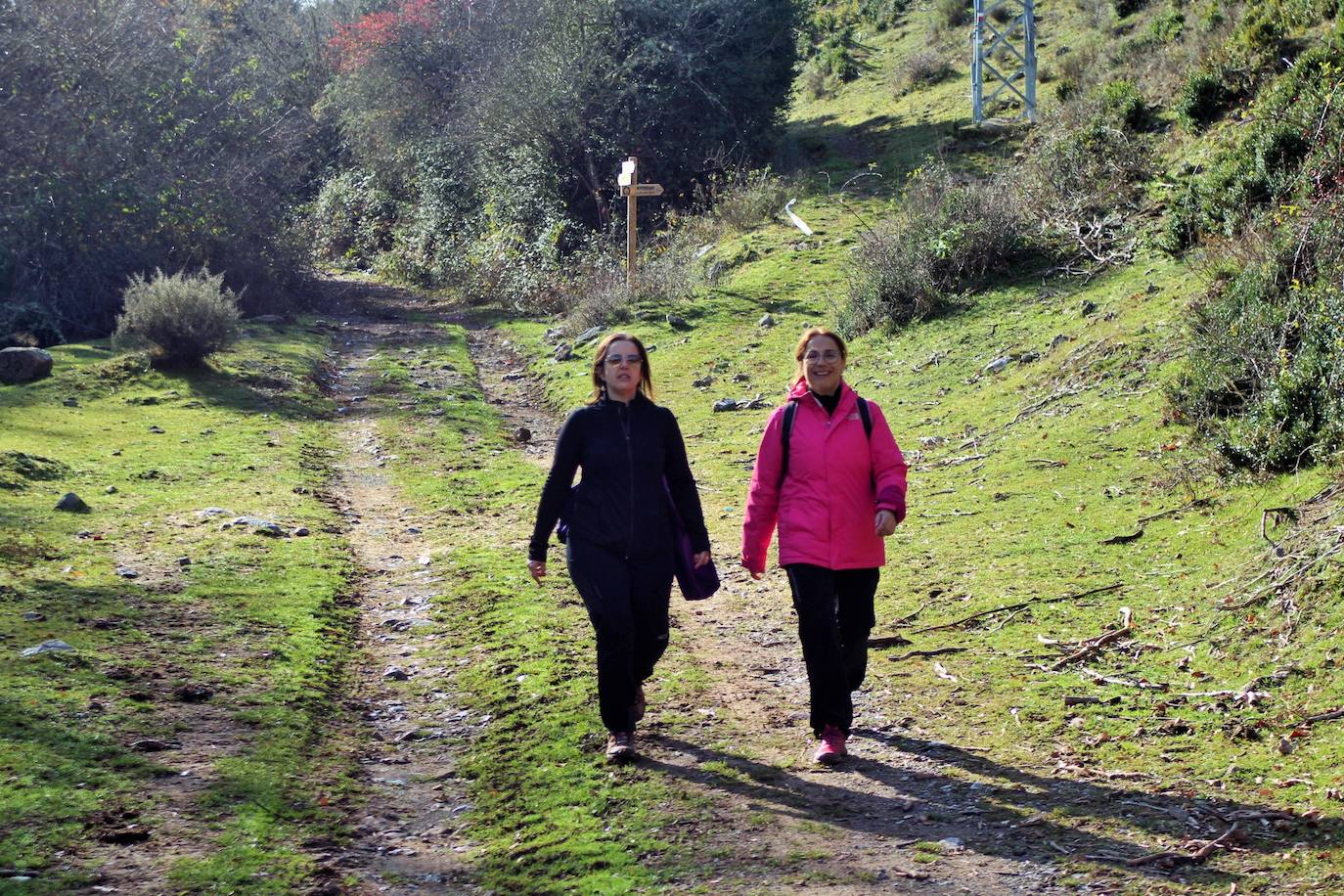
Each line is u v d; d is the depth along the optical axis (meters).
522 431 14.12
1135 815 4.24
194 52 24.91
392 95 37.50
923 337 15.52
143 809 4.31
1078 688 5.62
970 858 4.00
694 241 25.38
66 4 21.11
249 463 12.01
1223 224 13.62
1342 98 13.13
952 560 8.02
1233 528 7.29
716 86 30.39
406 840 4.44
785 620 7.39
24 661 5.75
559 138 29.39
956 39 35.66
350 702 5.98
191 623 6.82
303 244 26.23
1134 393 10.96
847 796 4.59
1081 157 17.92
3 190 20.08
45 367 15.75
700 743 5.24
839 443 4.93
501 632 6.99
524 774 4.98
